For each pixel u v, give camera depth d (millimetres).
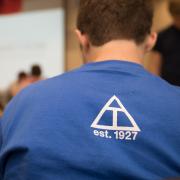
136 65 875
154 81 852
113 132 784
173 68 2545
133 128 785
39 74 4008
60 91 826
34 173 765
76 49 4336
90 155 769
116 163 762
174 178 623
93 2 925
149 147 781
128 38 900
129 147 779
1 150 840
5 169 820
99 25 902
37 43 4508
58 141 777
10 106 864
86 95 814
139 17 909
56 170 764
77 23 960
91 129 785
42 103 813
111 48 895
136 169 766
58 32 4387
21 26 4613
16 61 4645
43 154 769
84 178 763
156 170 775
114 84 831
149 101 811
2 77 4699
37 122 792
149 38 948
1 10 4742
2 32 4734
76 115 796
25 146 773
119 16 901
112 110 794
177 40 2547
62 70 4352
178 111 810
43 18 4480
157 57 2611
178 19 2512
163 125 793
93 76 847
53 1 4426
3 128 847
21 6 4621
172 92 838
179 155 790
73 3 4359
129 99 810
